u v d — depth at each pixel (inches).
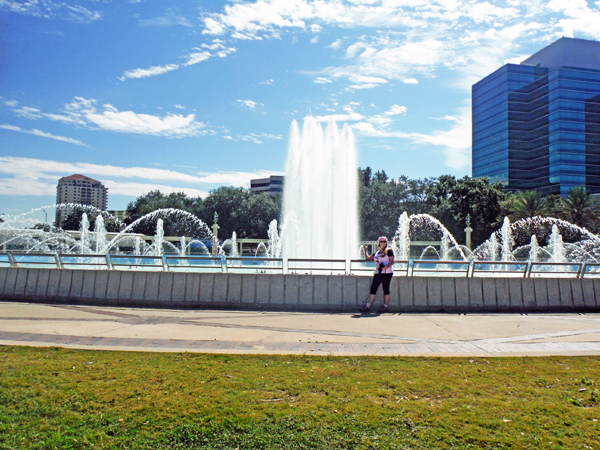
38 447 144.3
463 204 2513.5
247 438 151.8
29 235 1245.7
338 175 990.4
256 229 2815.0
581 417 170.6
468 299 430.3
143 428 158.2
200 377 209.2
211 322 356.8
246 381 204.5
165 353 249.9
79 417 166.1
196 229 2869.1
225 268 446.0
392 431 157.8
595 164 3814.0
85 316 375.9
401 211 2701.8
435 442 150.4
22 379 203.3
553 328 346.6
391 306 424.5
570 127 3801.7
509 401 185.5
